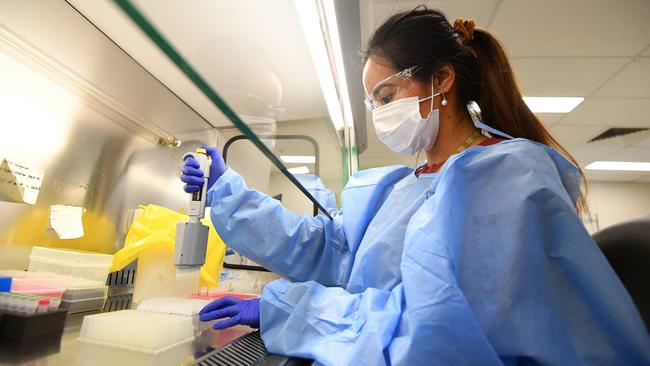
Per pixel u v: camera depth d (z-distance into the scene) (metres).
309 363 0.57
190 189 0.80
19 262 0.87
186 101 1.54
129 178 1.24
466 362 0.45
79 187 1.04
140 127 1.29
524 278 0.51
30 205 0.90
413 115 0.92
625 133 3.77
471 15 2.09
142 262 0.94
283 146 1.18
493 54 0.91
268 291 0.70
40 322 0.56
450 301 0.47
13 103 0.86
